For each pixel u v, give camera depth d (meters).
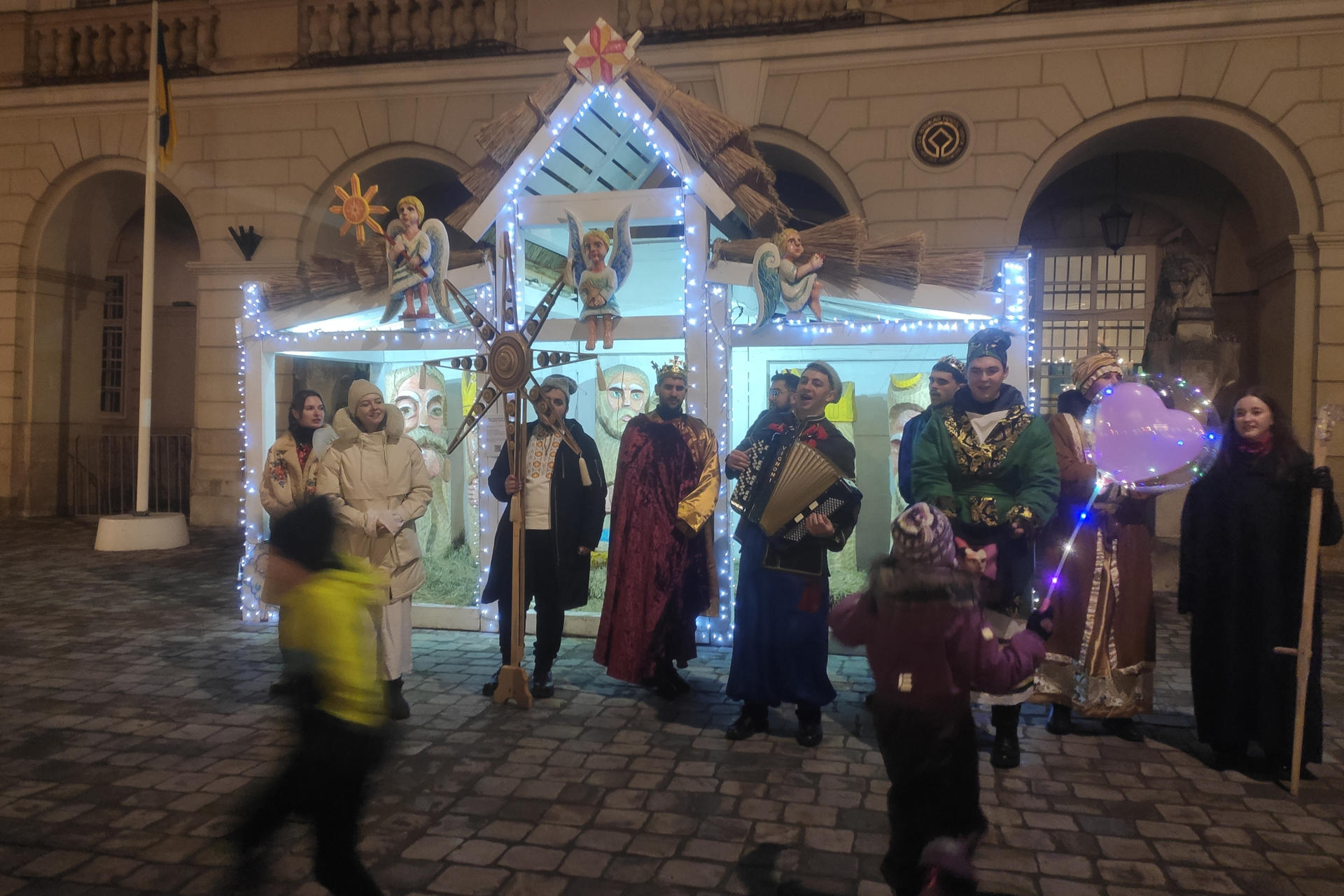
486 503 6.07
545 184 5.96
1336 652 5.82
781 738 4.16
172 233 14.95
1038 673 4.23
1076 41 9.67
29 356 12.52
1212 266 11.89
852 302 5.70
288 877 2.81
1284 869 2.96
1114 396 3.29
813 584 4.00
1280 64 9.30
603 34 5.37
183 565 8.82
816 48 10.19
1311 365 9.30
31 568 8.59
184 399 14.95
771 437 4.22
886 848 3.07
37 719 4.35
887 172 10.16
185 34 11.98
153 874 2.84
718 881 2.83
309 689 2.31
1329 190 9.21
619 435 6.66
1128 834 3.22
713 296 5.57
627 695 4.80
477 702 4.65
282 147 11.54
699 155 5.37
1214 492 3.90
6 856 2.96
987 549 3.61
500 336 4.67
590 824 3.23
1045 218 12.62
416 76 11.16
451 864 2.93
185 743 4.03
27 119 12.30
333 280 6.07
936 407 4.02
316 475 4.50
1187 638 6.29
